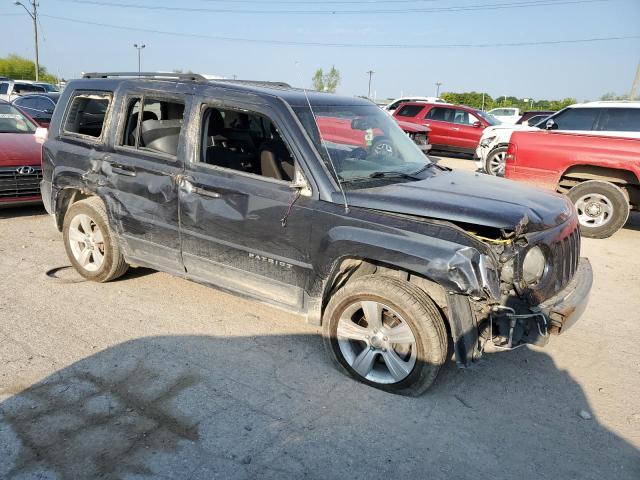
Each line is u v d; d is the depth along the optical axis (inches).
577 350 170.6
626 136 343.3
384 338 137.9
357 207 137.6
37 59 1715.1
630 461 118.9
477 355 131.6
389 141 175.6
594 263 265.1
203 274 168.7
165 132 175.0
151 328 171.3
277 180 148.2
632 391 147.8
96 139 191.3
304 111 151.8
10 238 261.7
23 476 105.8
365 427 126.3
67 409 127.6
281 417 128.4
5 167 279.6
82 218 199.3
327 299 150.1
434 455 117.9
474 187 154.7
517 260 125.1
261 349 160.7
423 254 124.1
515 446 122.3
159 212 170.9
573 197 317.7
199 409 130.0
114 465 110.0
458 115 681.6
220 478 108.0
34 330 166.7
